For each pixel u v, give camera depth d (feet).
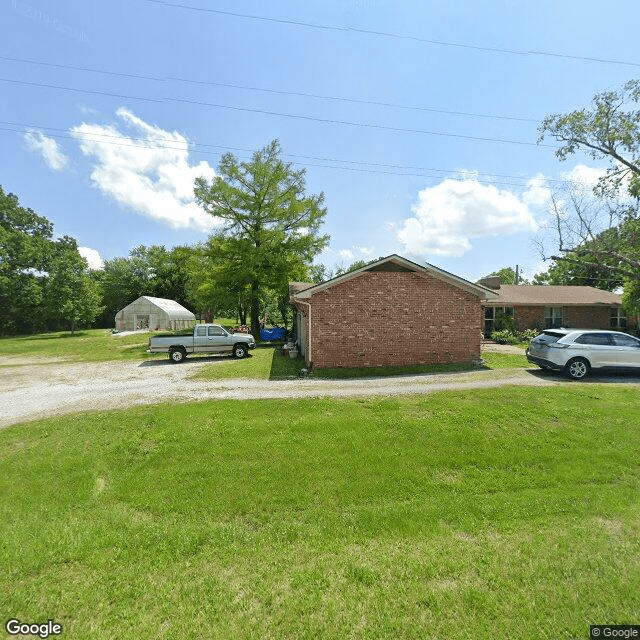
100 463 17.07
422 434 19.33
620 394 25.99
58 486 15.05
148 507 13.33
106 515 12.80
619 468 15.66
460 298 41.88
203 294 79.66
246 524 12.22
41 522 12.31
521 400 24.48
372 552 10.50
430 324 41.50
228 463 16.66
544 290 83.05
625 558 9.89
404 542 10.98
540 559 9.95
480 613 8.14
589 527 11.51
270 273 78.38
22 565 9.95
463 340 41.98
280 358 51.16
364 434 19.47
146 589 9.08
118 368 48.34
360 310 40.70
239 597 8.79
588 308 76.64
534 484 14.61
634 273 59.00
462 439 18.62
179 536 11.37
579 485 14.43
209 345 53.93
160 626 7.93
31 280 129.29
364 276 40.68
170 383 35.55
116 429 21.29
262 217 78.13
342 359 40.55
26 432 21.27
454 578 9.29
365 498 13.73
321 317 40.34
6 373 46.80
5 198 135.44
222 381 35.58
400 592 8.82
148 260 188.65
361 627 7.84
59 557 10.32
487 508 12.77
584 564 9.68
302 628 7.84
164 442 19.06
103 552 10.61
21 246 130.21
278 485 14.67
